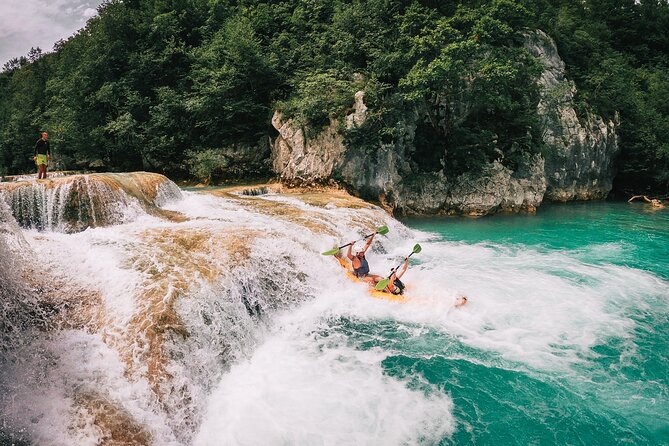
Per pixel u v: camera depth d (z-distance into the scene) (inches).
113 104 938.1
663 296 384.8
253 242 363.3
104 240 356.8
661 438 211.9
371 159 729.0
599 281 422.9
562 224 716.7
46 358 225.1
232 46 864.9
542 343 301.1
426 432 215.8
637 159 1114.1
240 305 304.0
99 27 992.2
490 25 743.1
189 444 213.0
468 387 251.9
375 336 311.7
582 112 1024.9
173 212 478.9
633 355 285.6
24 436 182.7
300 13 967.0
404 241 576.4
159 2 1043.3
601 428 218.7
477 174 799.1
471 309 353.4
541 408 234.1
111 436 191.9
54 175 848.3
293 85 857.5
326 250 426.0
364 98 719.1
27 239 335.6
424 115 778.8
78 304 268.4
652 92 1272.1
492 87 754.2
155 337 238.1
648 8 1627.7
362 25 835.4
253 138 903.7
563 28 1154.7
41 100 1253.7
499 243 576.7
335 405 235.6
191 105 869.2
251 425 220.8
